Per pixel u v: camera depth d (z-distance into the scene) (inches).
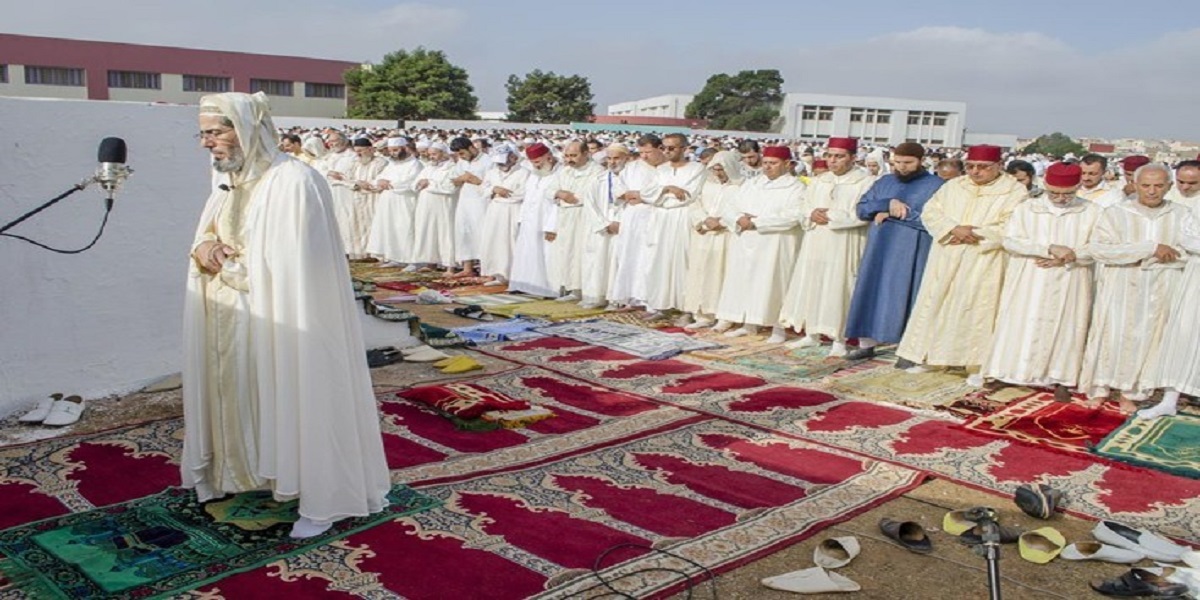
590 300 339.6
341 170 457.7
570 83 2069.4
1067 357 226.7
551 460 176.2
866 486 167.8
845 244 271.7
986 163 237.8
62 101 194.5
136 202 209.0
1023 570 135.2
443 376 236.2
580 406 214.4
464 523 143.9
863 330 266.7
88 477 159.5
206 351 136.6
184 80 1494.8
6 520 141.3
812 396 227.5
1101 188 338.6
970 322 241.6
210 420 139.0
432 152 415.2
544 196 358.3
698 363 261.1
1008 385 243.1
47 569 124.2
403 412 203.3
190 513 142.9
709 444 189.3
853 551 136.4
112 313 208.5
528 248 363.3
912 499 163.0
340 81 1701.5
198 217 220.5
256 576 123.7
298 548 132.0
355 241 457.7
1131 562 137.0
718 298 306.2
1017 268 230.4
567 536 140.9
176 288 219.8
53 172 195.2
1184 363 212.5
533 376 240.7
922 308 249.1
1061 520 155.1
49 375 199.6
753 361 264.1
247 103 130.1
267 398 130.9
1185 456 187.0
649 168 322.0
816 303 276.7
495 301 350.0
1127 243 215.9
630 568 130.6
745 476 171.0
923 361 249.8
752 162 298.5
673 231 311.7
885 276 262.8
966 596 126.7
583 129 1673.2
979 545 141.1
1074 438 197.8
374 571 126.4
